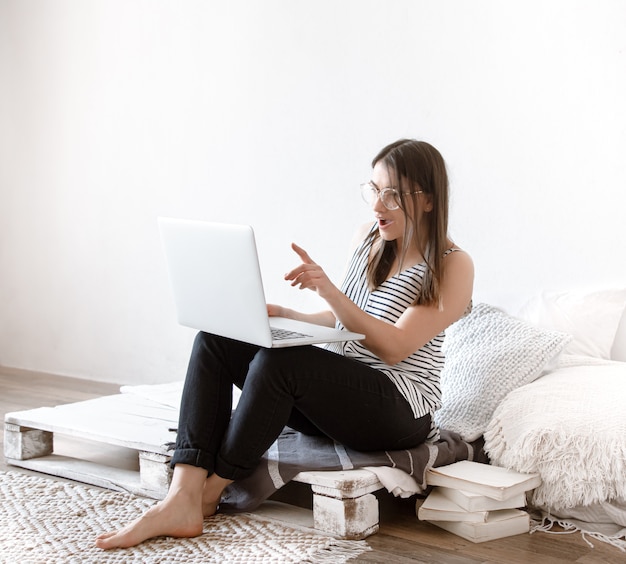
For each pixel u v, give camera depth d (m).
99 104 3.86
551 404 2.06
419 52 2.95
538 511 2.05
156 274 3.71
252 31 3.36
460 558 1.76
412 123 2.99
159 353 3.72
